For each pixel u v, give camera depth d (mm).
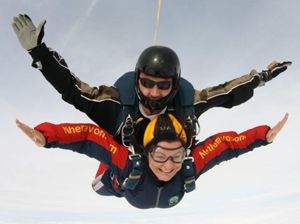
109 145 1138
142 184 1129
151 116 1263
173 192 1163
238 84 1360
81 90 1223
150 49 1216
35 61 1118
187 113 1269
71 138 1098
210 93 1346
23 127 989
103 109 1248
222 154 1200
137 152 1105
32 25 1120
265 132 1171
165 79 1196
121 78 1305
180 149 1055
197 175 1164
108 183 1373
